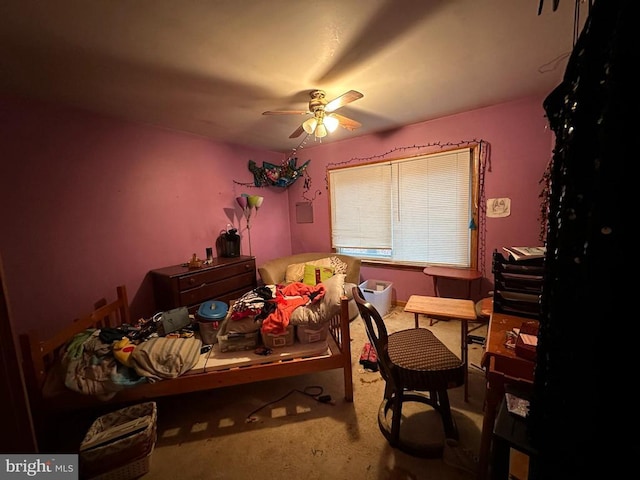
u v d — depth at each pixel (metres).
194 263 2.92
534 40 1.57
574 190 0.58
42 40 1.43
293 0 1.20
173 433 1.66
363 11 1.29
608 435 0.50
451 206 3.09
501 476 0.85
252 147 3.92
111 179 2.54
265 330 1.83
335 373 2.23
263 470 1.40
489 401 1.15
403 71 1.90
